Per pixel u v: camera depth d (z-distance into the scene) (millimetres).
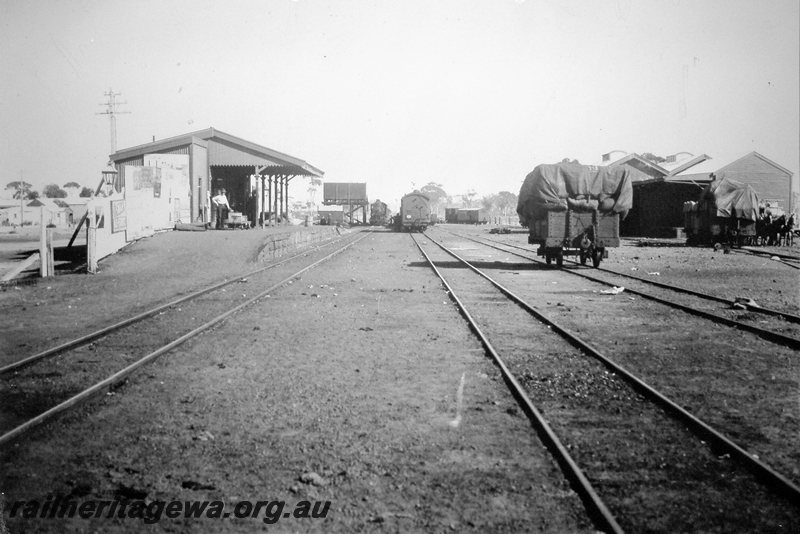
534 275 18453
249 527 3465
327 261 23234
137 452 4508
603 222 20125
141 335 8859
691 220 35656
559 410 5551
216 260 19922
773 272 19625
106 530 3449
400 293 13828
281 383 6359
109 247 19859
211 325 9469
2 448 4543
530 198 20578
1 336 8867
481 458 4414
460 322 10094
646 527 3473
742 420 5340
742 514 3637
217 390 6094
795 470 4277
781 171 48781
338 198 88938
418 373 6789
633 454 4539
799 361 7508
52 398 5828
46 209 16688
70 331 9234
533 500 3773
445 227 84500
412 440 4754
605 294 13969
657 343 8555
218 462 4324
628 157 59906
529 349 8047
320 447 4598
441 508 3660
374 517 3549
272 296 13141
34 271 17297
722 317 10234
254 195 36688
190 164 32062
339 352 7805
